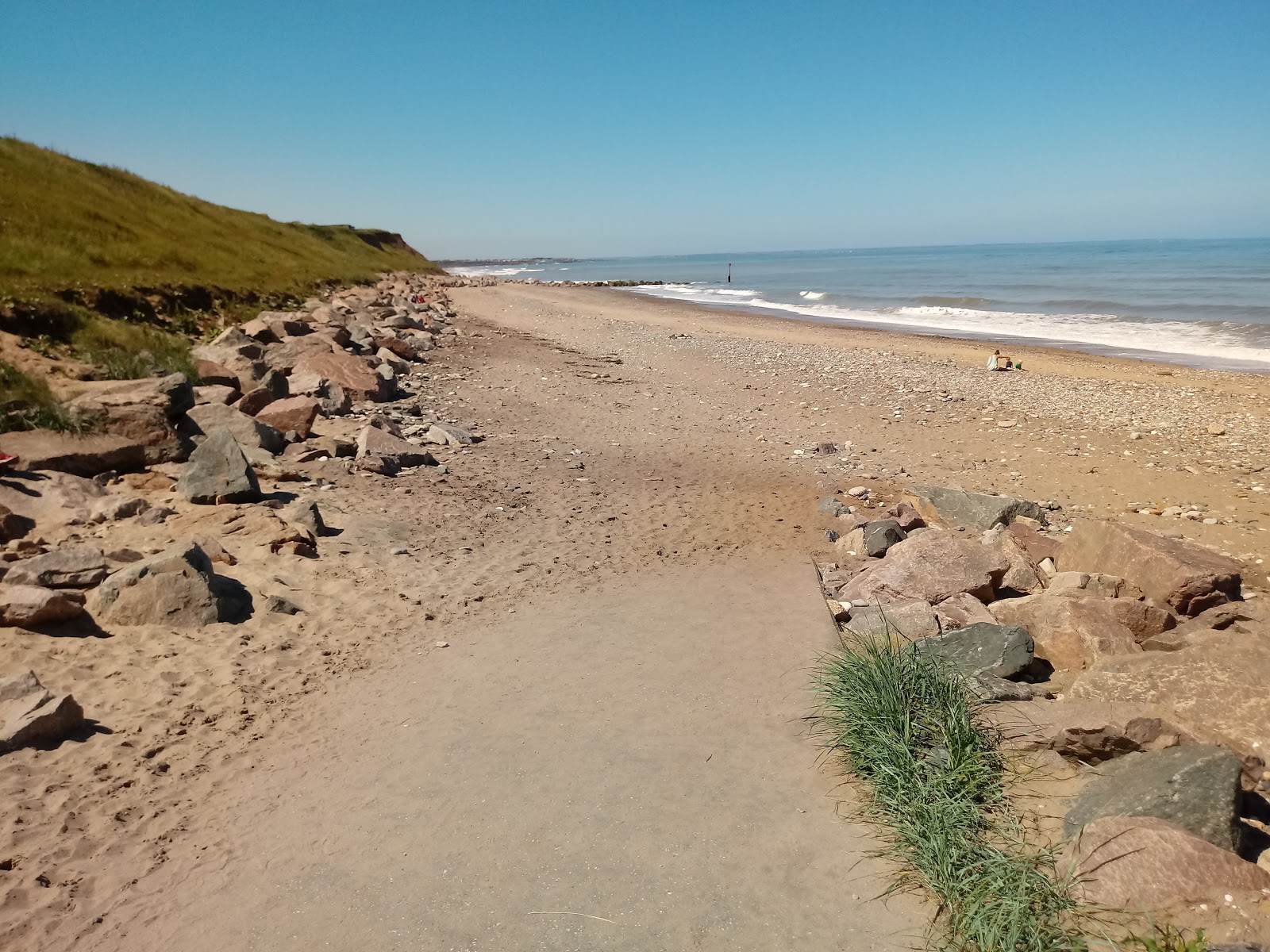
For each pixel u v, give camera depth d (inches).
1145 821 148.1
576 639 255.1
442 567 315.0
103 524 309.3
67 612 238.8
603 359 895.7
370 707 217.5
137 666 226.8
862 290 2285.9
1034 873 139.8
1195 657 207.9
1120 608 248.1
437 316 1170.6
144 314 726.5
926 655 220.1
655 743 193.3
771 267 5634.8
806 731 197.0
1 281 560.7
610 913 140.7
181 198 1370.6
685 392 717.3
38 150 1045.2
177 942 137.5
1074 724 180.1
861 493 427.2
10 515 287.1
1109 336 1175.6
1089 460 506.6
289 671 234.5
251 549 301.7
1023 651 224.4
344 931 138.9
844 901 142.9
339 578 295.7
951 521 388.5
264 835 165.9
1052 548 331.9
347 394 574.9
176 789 181.3
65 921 141.9
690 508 403.5
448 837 162.1
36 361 462.6
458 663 241.1
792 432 578.9
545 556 331.6
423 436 510.6
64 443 356.2
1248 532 376.5
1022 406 667.4
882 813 164.9
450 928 138.4
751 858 153.8
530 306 1579.7
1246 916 131.6
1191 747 165.0
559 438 536.7
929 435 573.6
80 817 169.2
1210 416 629.9
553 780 180.1
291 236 1768.0
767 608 274.5
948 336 1240.2
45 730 192.1
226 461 352.8
